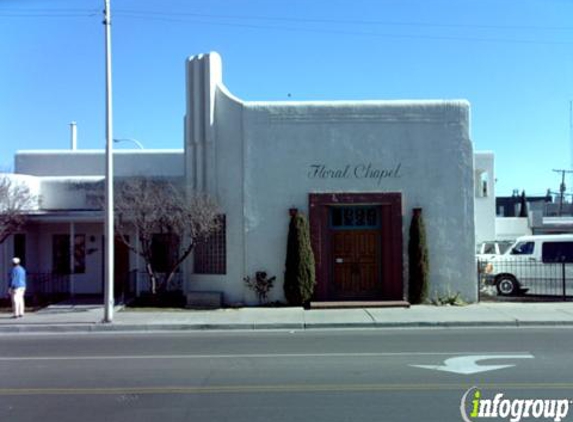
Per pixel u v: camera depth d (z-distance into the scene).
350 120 19.73
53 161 27.47
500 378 8.89
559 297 20.69
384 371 9.53
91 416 7.21
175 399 7.93
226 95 20.30
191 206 19.11
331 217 20.00
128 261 23.78
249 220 19.80
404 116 19.67
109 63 16.39
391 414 7.04
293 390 8.32
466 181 19.66
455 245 19.58
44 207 23.78
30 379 9.39
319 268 19.48
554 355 10.84
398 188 19.62
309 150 19.75
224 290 19.97
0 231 19.88
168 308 19.14
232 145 20.11
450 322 15.66
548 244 21.83
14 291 17.59
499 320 15.80
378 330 15.05
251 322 16.08
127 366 10.38
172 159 27.22
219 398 7.95
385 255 19.67
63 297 22.39
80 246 23.91
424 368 9.73
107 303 16.34
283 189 19.80
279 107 19.81
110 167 16.47
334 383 8.71
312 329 15.52
